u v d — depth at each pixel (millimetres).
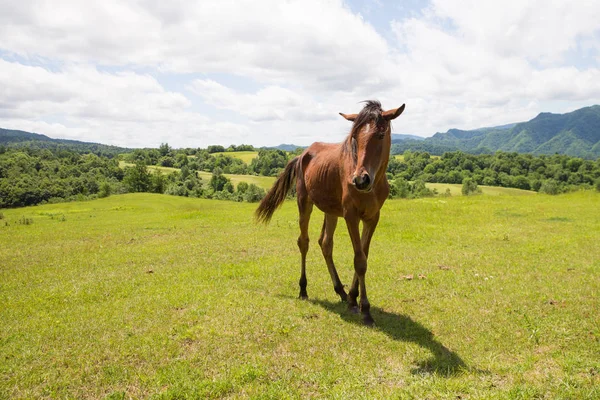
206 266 9266
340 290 6656
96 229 17875
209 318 5629
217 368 4211
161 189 81938
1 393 3805
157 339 4941
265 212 7961
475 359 4293
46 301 6867
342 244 11547
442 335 5039
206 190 79750
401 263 8883
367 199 5359
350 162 5270
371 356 4465
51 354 4613
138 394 3748
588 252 9508
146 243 13016
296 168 7465
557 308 5754
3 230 19016
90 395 3787
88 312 6141
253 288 7371
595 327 4984
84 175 87562
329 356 4465
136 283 7898
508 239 11500
